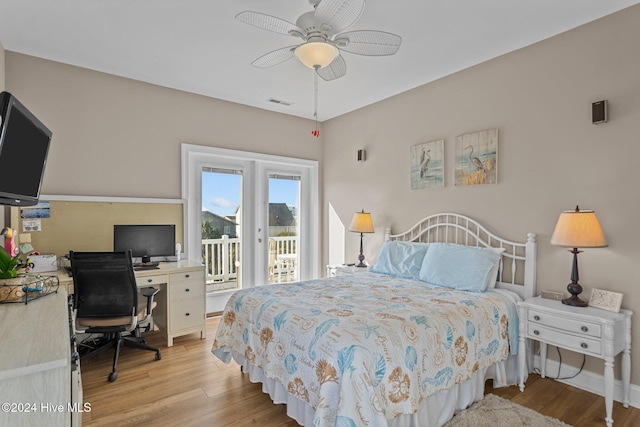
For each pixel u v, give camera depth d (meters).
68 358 1.00
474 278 2.70
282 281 4.78
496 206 3.07
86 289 2.61
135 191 3.55
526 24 2.53
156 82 3.62
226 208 4.31
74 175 3.23
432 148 3.58
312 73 3.39
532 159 2.83
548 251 2.72
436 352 1.92
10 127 1.43
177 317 3.29
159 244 3.47
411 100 3.82
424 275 3.03
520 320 2.48
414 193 3.79
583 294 2.53
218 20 2.48
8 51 2.93
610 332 2.06
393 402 1.65
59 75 3.15
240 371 2.75
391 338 1.77
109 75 3.40
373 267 3.59
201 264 3.49
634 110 2.31
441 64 3.20
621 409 2.21
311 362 1.80
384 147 4.14
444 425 1.97
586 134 2.53
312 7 2.31
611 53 2.40
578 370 2.53
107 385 2.51
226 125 4.18
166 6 2.31
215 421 2.08
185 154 3.87
